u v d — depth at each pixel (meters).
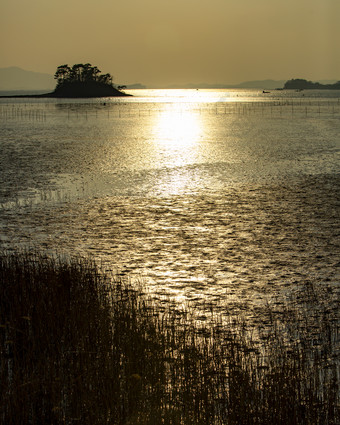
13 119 75.75
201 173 26.69
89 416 6.09
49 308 8.55
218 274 11.89
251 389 6.63
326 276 11.66
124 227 16.20
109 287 10.65
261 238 14.84
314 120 69.62
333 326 8.98
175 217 17.48
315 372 7.23
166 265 12.55
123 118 79.06
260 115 84.44
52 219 17.19
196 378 6.95
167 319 9.23
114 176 25.81
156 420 6.10
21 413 5.97
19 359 7.22
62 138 46.12
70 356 7.36
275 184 23.36
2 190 22.06
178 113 94.69
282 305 9.98
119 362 7.23
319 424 6.13
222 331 8.74
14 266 10.85
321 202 19.45
